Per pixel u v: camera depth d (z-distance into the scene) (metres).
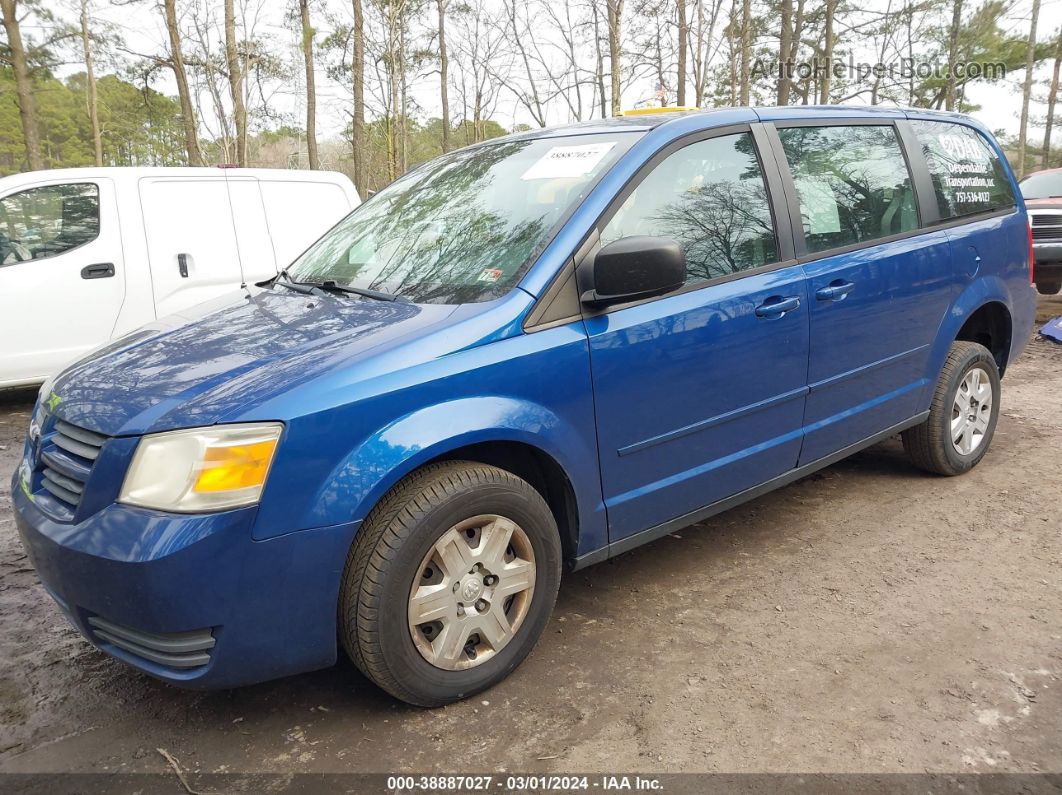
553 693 2.59
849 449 3.77
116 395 2.36
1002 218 4.46
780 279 3.26
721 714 2.46
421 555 2.33
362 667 2.36
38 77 19.72
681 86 16.28
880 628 2.93
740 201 3.22
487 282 2.70
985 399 4.50
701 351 2.97
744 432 3.23
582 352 2.66
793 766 2.22
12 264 6.30
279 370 2.31
